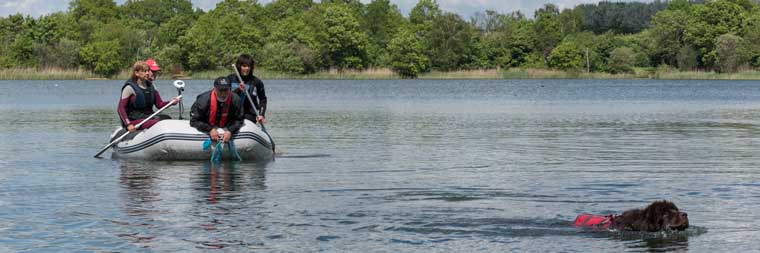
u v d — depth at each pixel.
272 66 99.19
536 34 108.12
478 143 15.98
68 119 23.64
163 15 149.25
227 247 6.93
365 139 16.83
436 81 88.12
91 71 94.31
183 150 12.80
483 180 10.71
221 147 12.83
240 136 12.89
